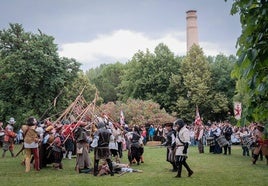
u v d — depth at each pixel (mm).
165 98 48156
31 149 12859
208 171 12570
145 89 51094
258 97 4203
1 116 29375
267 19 3703
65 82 30641
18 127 28906
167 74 49812
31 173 12203
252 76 3596
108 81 85375
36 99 29750
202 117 46562
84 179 10805
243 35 3779
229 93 47500
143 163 15234
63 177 11266
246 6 3949
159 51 53156
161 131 31469
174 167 12625
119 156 17672
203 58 48375
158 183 9984
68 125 14695
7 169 13164
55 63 30031
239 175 11547
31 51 29250
